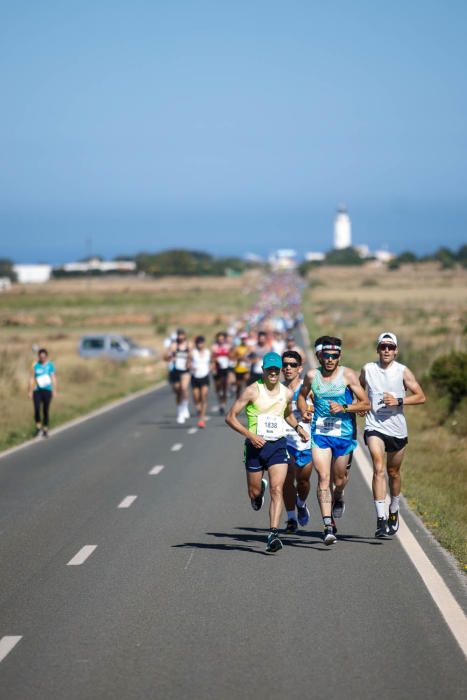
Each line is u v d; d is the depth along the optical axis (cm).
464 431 5003
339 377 2559
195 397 5912
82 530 2869
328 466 2561
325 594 2114
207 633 1845
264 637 1817
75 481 3844
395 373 2641
